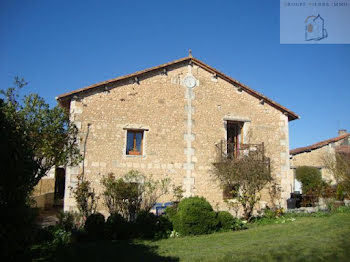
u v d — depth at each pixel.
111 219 8.91
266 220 10.98
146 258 6.31
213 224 9.18
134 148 11.69
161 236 8.76
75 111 11.05
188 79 12.73
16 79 7.88
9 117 6.77
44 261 6.26
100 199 10.71
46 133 7.99
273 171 13.16
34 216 5.12
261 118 13.48
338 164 14.37
